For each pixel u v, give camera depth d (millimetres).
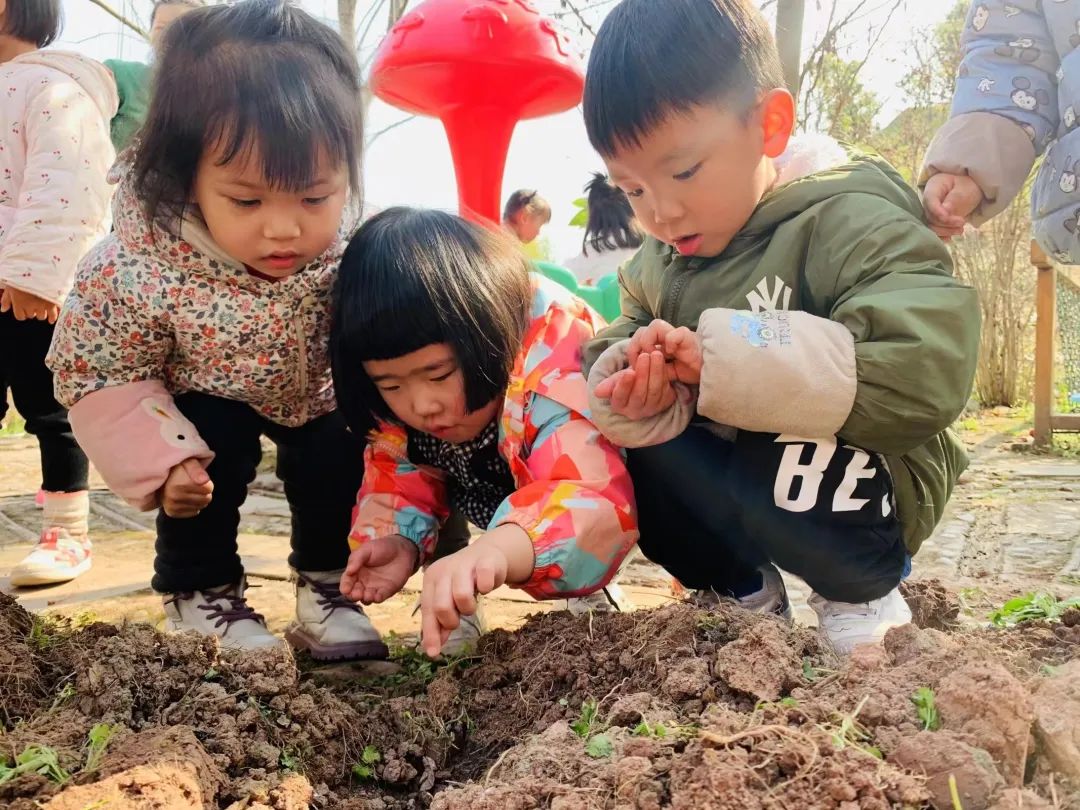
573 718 1299
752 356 1386
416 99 2344
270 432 1979
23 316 2277
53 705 1287
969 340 1410
